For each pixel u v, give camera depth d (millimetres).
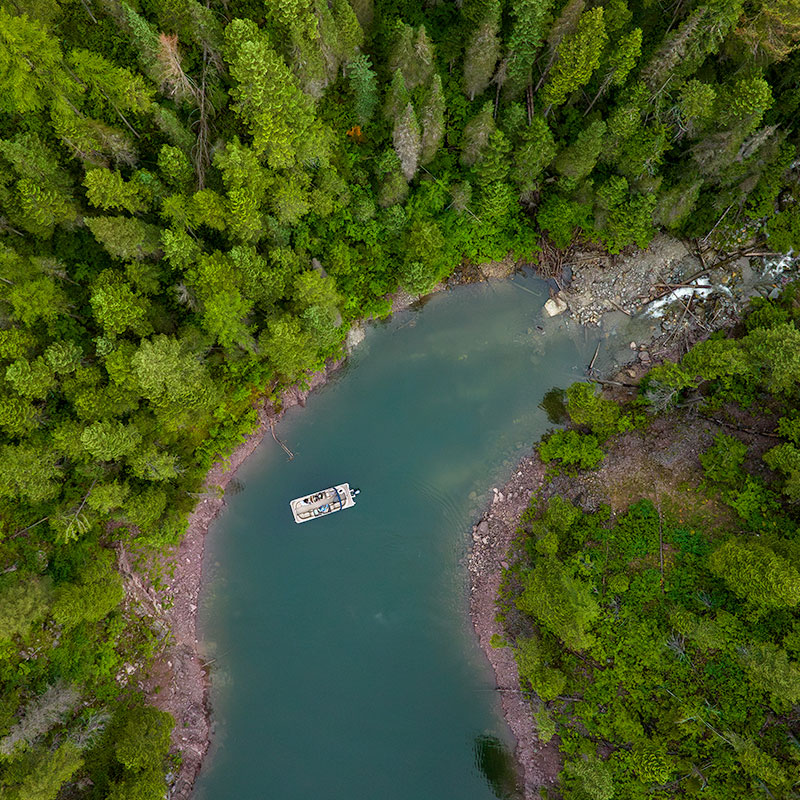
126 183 40094
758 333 47000
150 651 50688
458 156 52719
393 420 55938
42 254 44219
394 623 53094
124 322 41281
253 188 42031
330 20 41031
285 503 54562
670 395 50719
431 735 51531
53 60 39062
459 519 54188
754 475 49656
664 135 45500
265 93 38375
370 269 53844
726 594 47281
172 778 49781
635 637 47875
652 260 55219
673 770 44781
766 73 45906
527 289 56594
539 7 40656
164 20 42219
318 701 52188
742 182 48750
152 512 46844
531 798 49906
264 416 54688
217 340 49094
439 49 49781
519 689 51219
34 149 40375
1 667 44750
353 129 50281
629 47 41344
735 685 45531
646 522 50500
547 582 47250
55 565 47031
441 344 56500
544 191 53906
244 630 53094
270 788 51031
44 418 42875
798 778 42094
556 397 56000
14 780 39906
